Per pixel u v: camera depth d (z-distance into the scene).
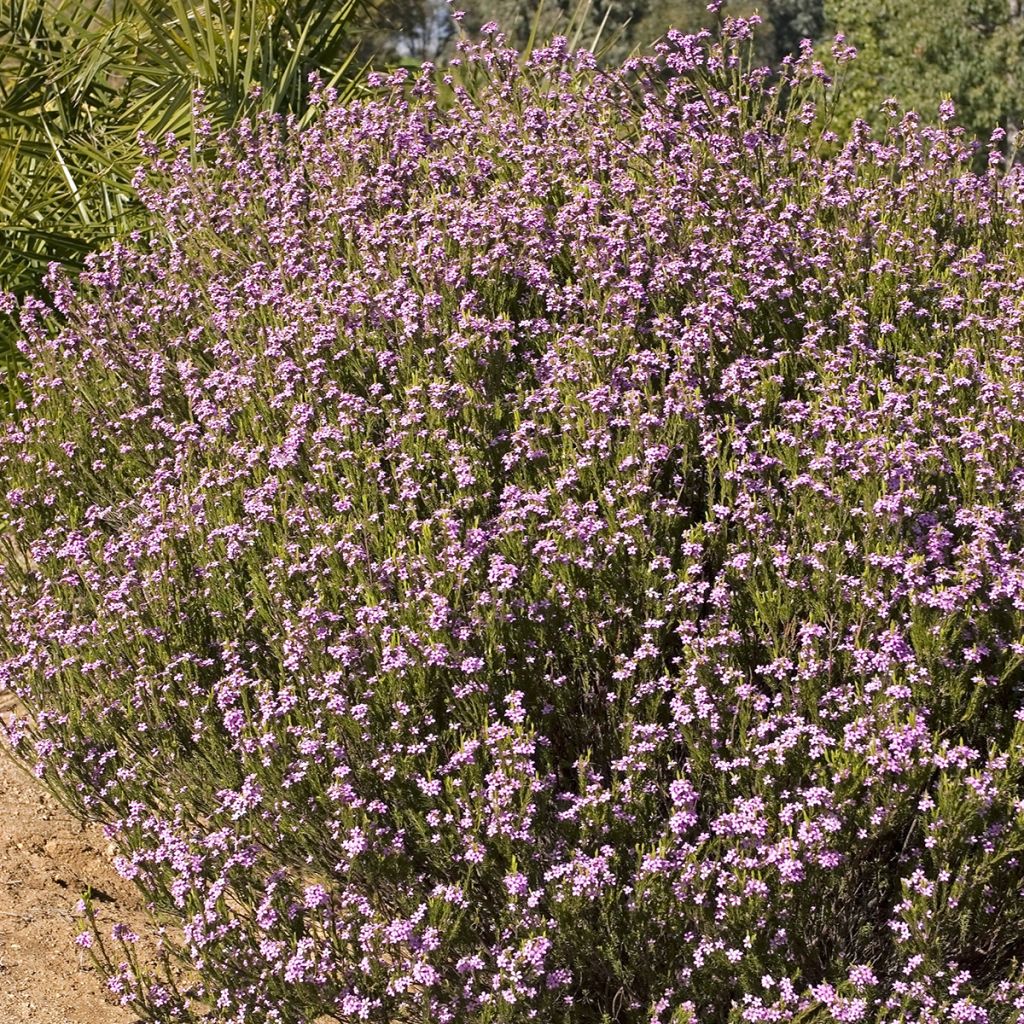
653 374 4.12
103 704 3.72
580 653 3.41
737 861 2.78
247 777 3.23
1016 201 5.05
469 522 3.82
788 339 4.43
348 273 4.86
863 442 3.58
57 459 4.97
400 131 5.58
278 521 3.98
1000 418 3.64
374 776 3.16
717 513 3.54
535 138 5.56
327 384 4.36
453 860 3.01
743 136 5.32
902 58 22.19
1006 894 2.84
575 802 3.07
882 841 3.05
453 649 3.28
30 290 6.91
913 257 4.66
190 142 6.90
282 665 3.46
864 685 3.07
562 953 2.88
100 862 3.81
